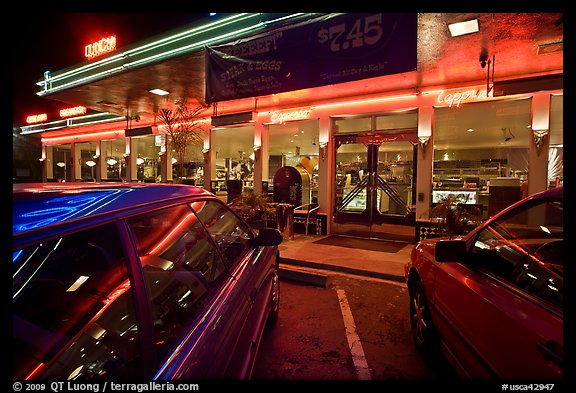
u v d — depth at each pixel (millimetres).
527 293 1836
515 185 7605
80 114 14297
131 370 1135
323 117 9203
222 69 5945
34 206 1180
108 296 1226
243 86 5766
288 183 9609
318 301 4512
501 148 14906
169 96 9562
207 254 2074
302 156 16828
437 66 6281
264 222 8188
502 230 2408
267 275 3088
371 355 3135
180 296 1582
